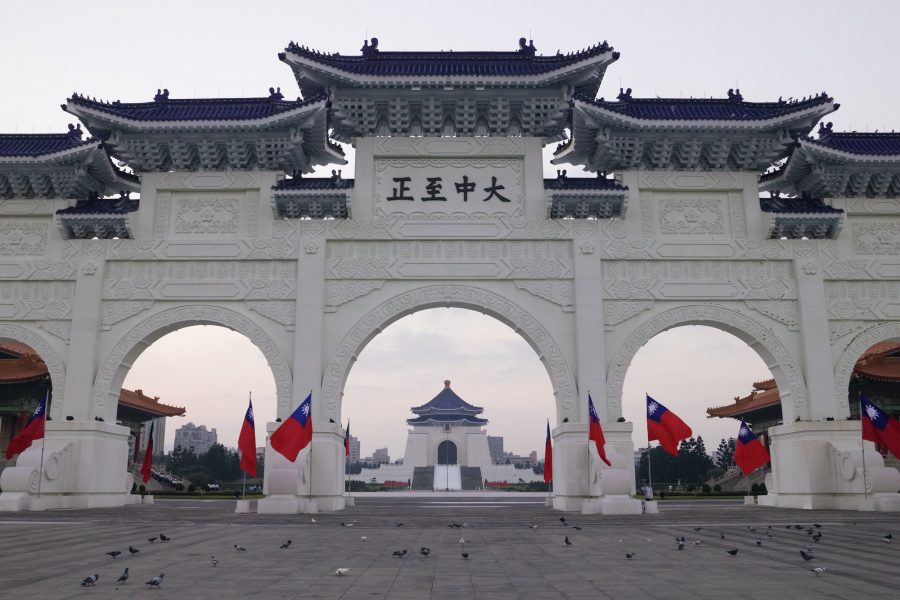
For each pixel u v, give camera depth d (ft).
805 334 80.33
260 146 82.99
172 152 83.25
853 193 85.66
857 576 30.66
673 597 26.11
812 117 80.94
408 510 80.18
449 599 25.72
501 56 87.40
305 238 81.56
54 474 75.77
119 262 82.33
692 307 81.15
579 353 78.79
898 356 127.34
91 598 25.38
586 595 26.55
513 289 81.35
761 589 27.63
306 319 79.41
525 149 84.43
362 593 26.78
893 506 73.00
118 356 79.97
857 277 82.43
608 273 81.66
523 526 56.54
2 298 81.51
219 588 27.61
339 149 88.69
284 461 74.64
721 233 83.41
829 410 78.79
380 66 85.87
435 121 84.69
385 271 81.41
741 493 145.79
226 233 82.89
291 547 41.52
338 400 78.59
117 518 64.34
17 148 86.43
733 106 86.63
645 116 83.35
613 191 81.00
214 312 80.69
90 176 85.56
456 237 82.07
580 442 77.00
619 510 71.31
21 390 133.80
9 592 26.48
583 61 79.97
